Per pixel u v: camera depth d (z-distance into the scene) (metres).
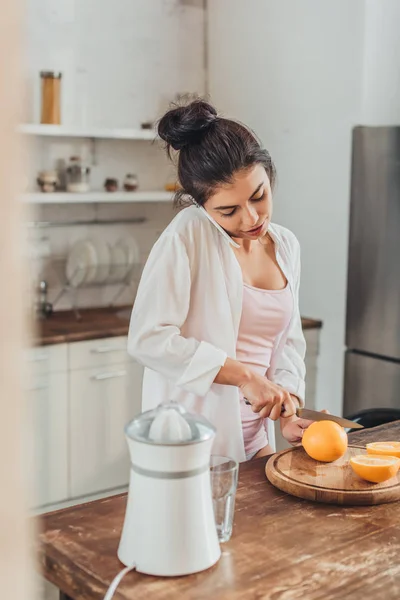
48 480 3.04
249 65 3.65
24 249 0.36
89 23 3.54
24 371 0.36
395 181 3.01
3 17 0.33
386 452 1.49
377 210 3.09
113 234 3.75
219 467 1.20
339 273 3.31
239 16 3.68
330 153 3.30
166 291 1.68
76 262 3.48
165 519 1.06
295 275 1.92
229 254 1.76
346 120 3.21
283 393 1.59
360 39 3.12
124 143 3.73
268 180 1.66
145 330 1.67
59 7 3.44
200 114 1.60
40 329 3.14
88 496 3.18
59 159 3.53
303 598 1.01
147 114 3.76
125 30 3.64
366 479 1.39
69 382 3.06
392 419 2.17
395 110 3.29
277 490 1.43
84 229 3.65
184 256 1.71
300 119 3.42
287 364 1.90
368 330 3.19
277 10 3.47
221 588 1.04
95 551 1.15
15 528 0.37
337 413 3.37
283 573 1.08
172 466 1.04
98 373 3.14
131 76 3.69
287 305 1.85
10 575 0.37
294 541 1.20
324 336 3.41
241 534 1.22
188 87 3.88
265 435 1.91
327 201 3.33
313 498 1.36
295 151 3.46
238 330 1.80
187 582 1.05
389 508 1.34
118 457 3.25
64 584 1.11
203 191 1.64
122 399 3.23
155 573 1.06
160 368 1.68
